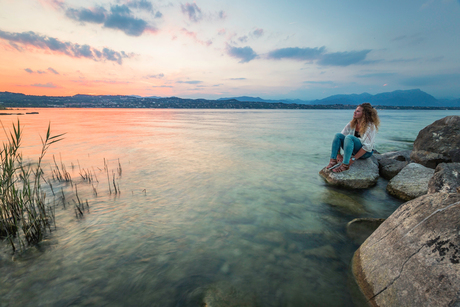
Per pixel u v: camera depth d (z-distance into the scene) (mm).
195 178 6590
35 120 35531
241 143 14008
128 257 2910
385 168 6824
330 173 6344
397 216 2494
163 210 4398
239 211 4387
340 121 42500
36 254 2953
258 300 2221
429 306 1641
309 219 4043
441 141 6832
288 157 9930
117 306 2162
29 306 2156
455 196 2061
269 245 3213
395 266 2078
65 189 5523
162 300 2230
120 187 5727
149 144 12898
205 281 2494
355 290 2322
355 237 3426
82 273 2604
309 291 2338
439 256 1784
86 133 18266
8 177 3711
